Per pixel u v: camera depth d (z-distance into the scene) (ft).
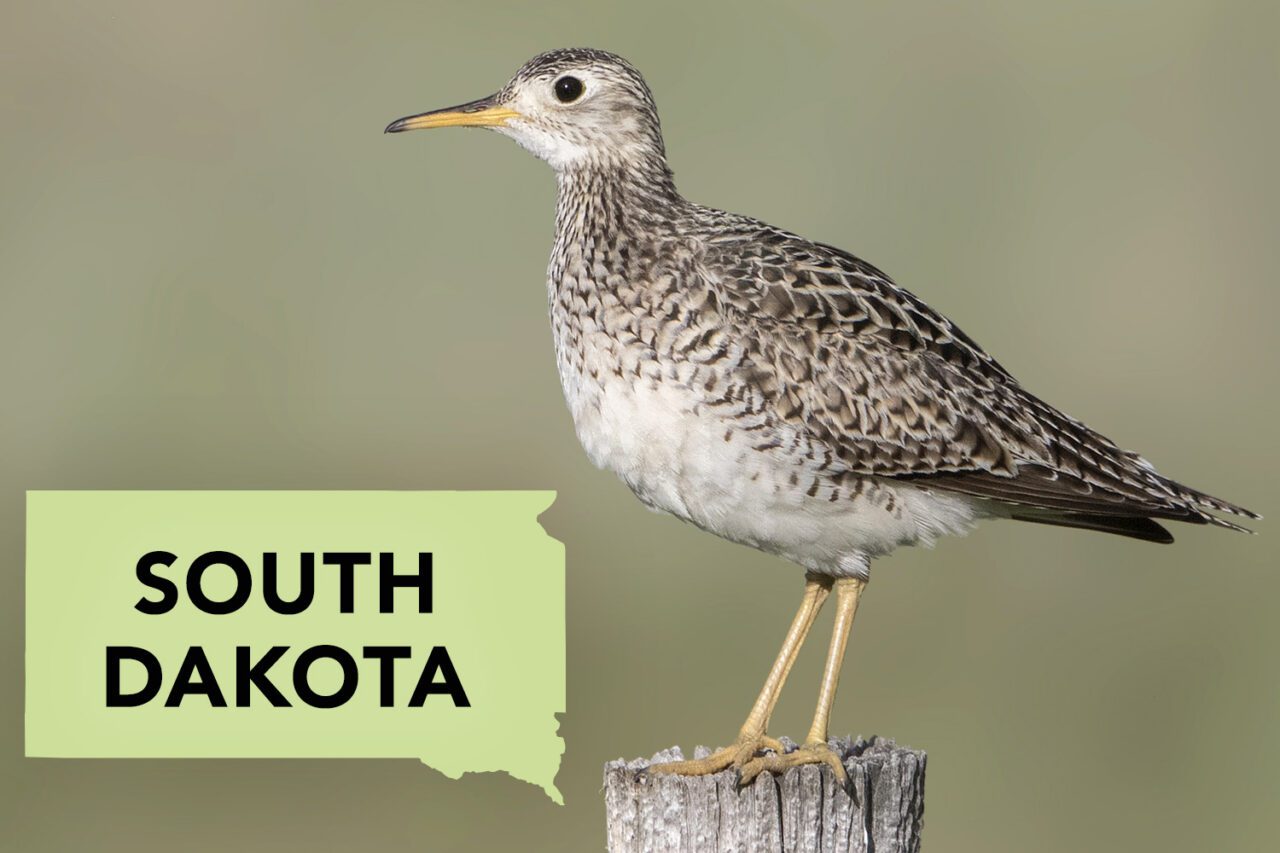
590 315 30.17
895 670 52.47
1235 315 65.31
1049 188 69.10
